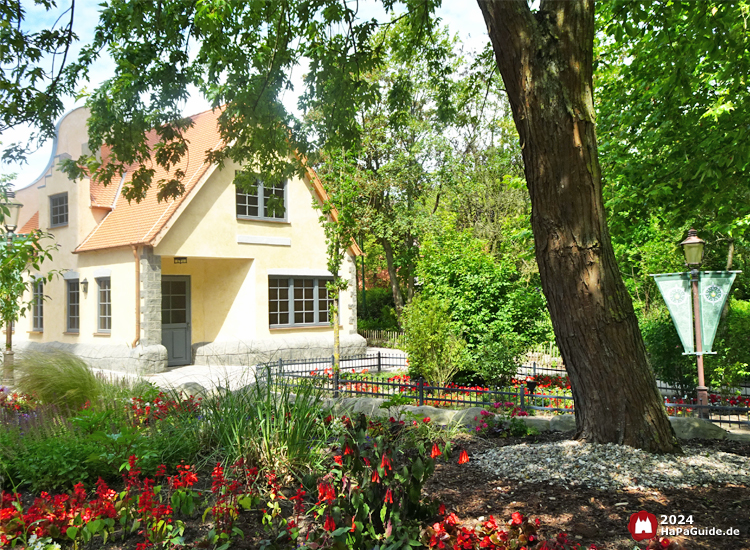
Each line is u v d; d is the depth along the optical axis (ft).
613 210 31.55
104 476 16.79
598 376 18.39
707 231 35.88
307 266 61.87
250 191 31.14
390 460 12.52
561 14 17.42
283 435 16.93
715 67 29.43
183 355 58.08
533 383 32.55
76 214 58.70
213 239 54.60
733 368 32.48
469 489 15.72
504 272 45.68
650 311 53.67
